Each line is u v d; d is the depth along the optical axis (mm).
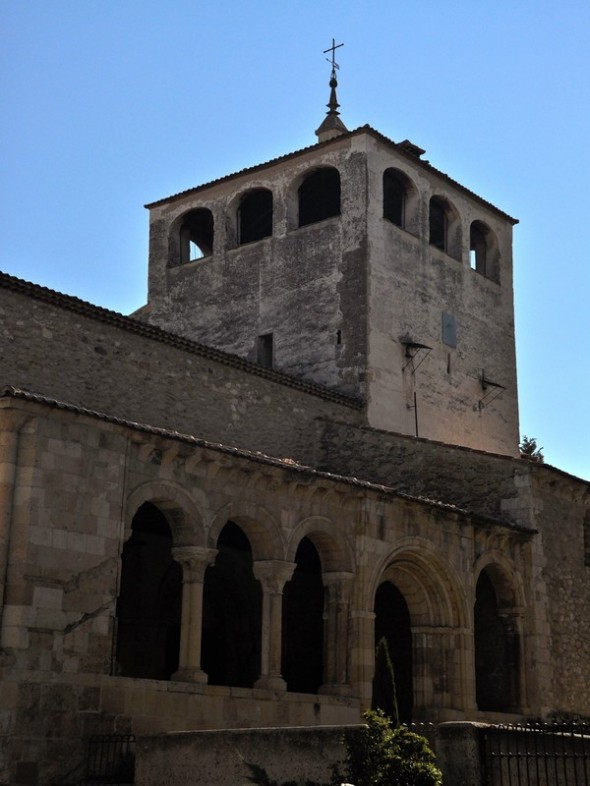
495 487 32438
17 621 19547
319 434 35844
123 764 19453
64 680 20000
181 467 23188
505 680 30688
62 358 28641
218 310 41750
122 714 20703
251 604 32250
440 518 28984
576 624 32906
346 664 25844
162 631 30375
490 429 42938
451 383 41281
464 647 28781
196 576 23125
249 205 43656
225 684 31703
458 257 43062
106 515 21453
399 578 29016
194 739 17328
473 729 15711
